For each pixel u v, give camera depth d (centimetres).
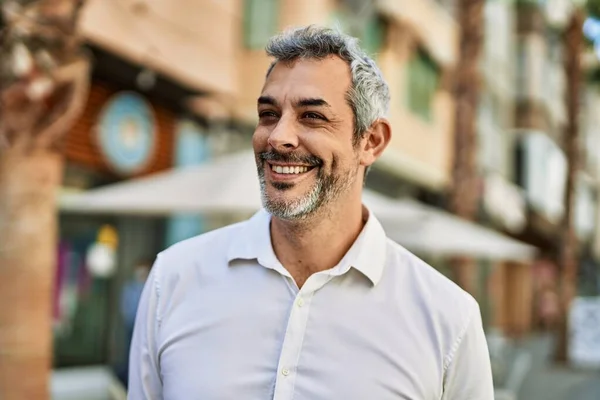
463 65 1052
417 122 1647
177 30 920
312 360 187
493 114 2286
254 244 197
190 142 1039
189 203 612
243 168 646
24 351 424
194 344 194
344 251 198
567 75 1545
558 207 2956
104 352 923
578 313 1439
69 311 879
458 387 194
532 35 2577
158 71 891
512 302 2700
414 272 199
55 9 430
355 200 199
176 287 203
